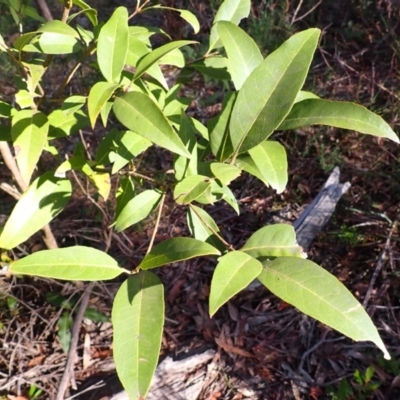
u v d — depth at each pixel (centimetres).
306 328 101
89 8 43
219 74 54
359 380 89
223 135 42
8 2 55
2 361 95
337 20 172
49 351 97
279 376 94
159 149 131
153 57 40
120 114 36
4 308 101
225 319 104
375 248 113
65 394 90
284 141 137
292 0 163
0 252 98
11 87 124
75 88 132
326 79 146
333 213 120
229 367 96
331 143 135
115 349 33
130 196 50
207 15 173
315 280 32
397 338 97
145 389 31
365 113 37
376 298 102
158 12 190
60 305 99
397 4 159
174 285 110
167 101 51
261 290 108
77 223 114
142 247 113
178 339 101
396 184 120
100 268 36
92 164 47
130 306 34
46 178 46
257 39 146
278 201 126
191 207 42
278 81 37
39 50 45
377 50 159
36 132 38
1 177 120
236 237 119
